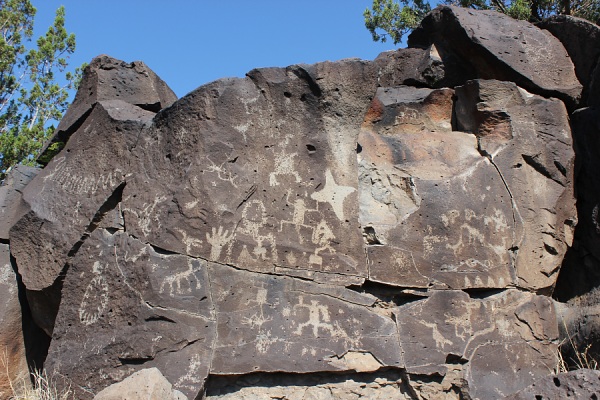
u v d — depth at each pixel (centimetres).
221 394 450
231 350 447
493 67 580
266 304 461
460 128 560
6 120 1636
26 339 535
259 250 467
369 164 518
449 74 612
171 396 378
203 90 485
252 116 489
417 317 481
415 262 488
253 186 476
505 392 476
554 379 369
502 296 500
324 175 488
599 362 511
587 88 597
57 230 502
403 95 576
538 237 520
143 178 488
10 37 1758
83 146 523
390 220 498
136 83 568
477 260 498
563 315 545
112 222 486
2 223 539
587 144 574
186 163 475
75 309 469
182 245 459
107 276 468
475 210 506
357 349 463
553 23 626
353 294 475
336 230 480
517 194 521
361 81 502
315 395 457
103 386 443
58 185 519
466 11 603
